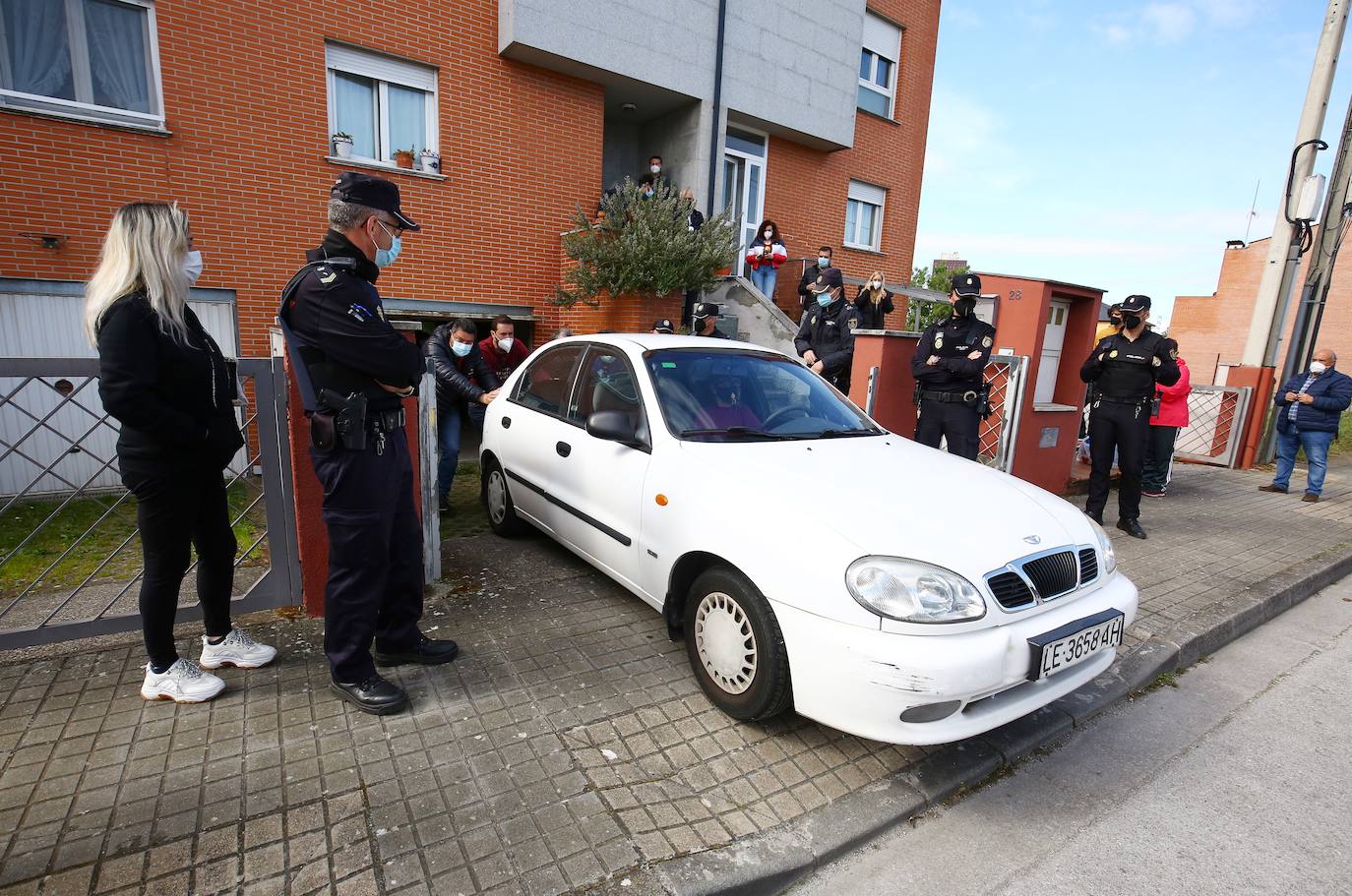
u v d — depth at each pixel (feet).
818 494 8.99
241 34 21.93
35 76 19.85
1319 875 7.36
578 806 7.41
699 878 6.54
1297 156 28.94
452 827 6.99
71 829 6.71
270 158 22.93
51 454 19.89
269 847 6.62
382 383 8.19
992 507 9.31
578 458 12.42
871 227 43.42
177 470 8.00
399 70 25.16
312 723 8.54
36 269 19.94
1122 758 9.44
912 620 7.52
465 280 27.40
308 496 10.77
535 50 26.22
